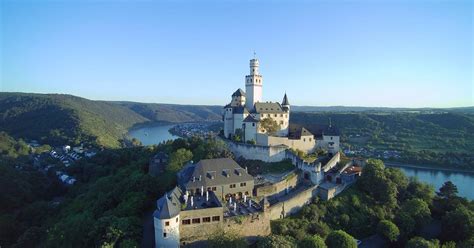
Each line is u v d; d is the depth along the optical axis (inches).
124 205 4042.8
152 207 4173.2
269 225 3833.7
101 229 3289.9
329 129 6294.3
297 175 5113.2
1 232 5073.8
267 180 4867.1
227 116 6560.0
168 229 3166.8
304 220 4298.7
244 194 4384.8
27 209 5940.0
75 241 3572.8
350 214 4648.1
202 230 3412.9
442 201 5324.8
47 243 3964.1
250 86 6796.3
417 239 3833.7
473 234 4146.2
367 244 4281.5
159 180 4741.6
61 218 5216.5
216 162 4436.5
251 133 6092.5
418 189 5442.9
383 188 4980.3
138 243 3154.5
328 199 4825.3
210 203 3708.2
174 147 6107.3
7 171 7229.3
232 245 3048.7
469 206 5059.1
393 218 4680.1
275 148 5502.0
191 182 4089.6
